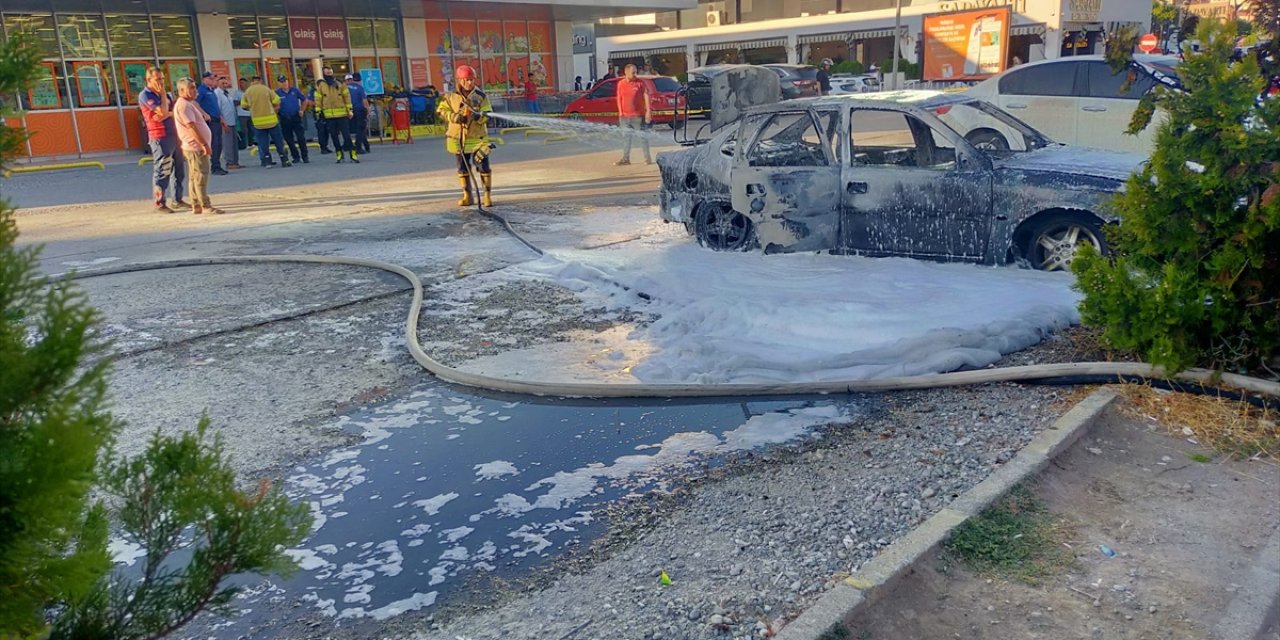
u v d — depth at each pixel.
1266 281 4.68
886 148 7.91
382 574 3.47
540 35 32.28
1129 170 6.83
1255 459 4.20
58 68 22.98
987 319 5.86
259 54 26.31
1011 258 7.14
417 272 8.45
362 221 11.65
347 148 20.30
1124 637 2.97
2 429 1.56
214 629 3.12
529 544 3.65
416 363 5.94
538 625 3.07
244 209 13.24
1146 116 5.01
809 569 3.33
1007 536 3.54
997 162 7.23
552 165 17.80
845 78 34.78
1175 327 4.79
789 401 5.04
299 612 3.22
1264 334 4.73
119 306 7.60
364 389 5.50
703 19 59.00
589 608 3.16
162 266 9.12
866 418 4.75
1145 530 3.62
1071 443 4.31
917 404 4.89
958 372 5.15
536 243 9.49
